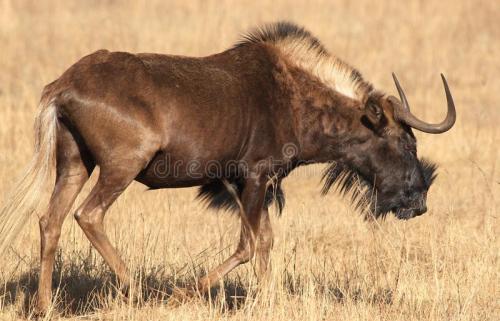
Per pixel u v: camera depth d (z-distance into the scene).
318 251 30.59
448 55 72.88
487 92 61.84
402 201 26.80
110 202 22.42
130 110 22.28
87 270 26.59
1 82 59.62
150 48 69.44
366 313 23.64
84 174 23.14
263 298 23.66
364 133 26.08
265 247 25.47
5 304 24.33
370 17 86.44
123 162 22.34
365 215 28.09
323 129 25.75
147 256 27.05
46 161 22.11
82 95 22.09
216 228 33.59
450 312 24.50
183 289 23.98
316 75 25.70
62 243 28.53
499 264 28.09
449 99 25.12
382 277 27.53
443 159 44.69
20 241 29.31
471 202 37.31
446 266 28.27
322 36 76.62
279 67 25.22
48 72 62.69
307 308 23.39
